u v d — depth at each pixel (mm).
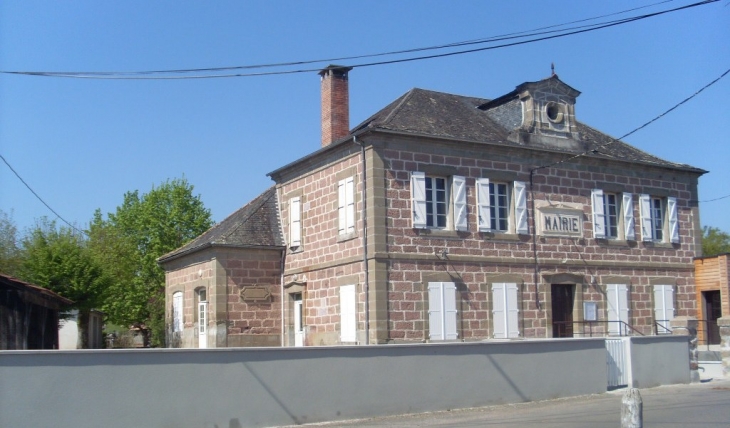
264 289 25844
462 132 23672
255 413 13438
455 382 15984
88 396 11953
